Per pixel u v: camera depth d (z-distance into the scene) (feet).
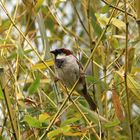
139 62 23.04
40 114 22.31
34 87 21.89
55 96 23.50
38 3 23.04
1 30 23.76
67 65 25.09
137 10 19.06
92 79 22.93
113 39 24.79
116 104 21.77
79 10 35.37
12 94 23.86
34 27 30.25
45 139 21.93
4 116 24.43
